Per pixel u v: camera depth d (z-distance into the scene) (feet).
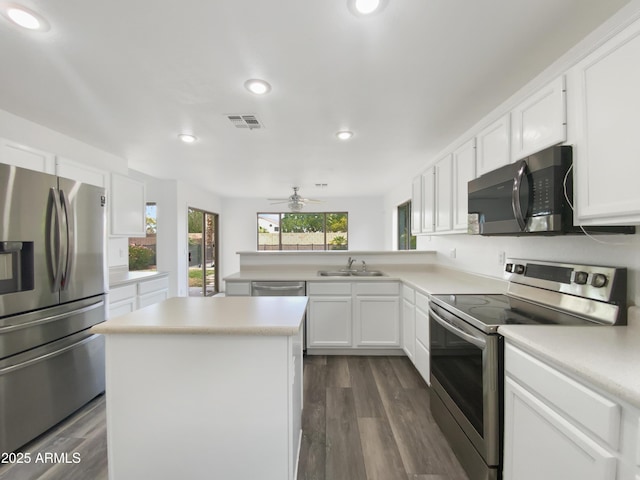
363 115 7.68
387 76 5.83
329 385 8.27
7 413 5.48
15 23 4.28
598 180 3.73
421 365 7.98
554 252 5.78
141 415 4.29
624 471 2.58
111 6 3.98
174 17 4.20
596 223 3.85
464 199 7.46
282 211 24.34
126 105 7.04
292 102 6.91
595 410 2.80
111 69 5.53
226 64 5.39
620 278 4.32
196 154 11.26
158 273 11.07
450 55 5.16
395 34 4.60
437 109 7.34
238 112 7.46
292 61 5.32
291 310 5.05
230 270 24.04
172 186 16.71
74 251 6.89
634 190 3.27
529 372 3.71
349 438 6.07
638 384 2.54
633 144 3.28
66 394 6.66
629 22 3.29
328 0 3.90
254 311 4.99
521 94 6.36
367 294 10.09
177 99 6.74
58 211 6.44
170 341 4.25
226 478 4.29
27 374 5.83
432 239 12.62
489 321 4.61
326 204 24.27
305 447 5.81
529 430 3.71
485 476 4.49
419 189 10.83
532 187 4.64
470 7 4.05
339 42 4.79
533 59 5.31
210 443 4.27
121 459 4.31
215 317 4.62
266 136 9.26
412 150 10.82
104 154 10.77
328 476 5.11
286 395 4.22
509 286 6.75
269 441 4.24
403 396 7.66
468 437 5.02
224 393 4.24
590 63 3.84
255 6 4.00
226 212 24.06
